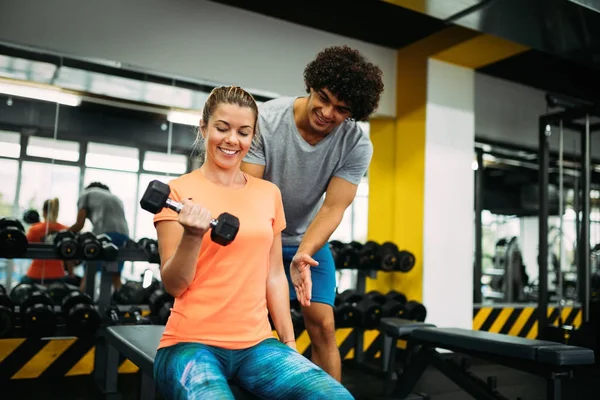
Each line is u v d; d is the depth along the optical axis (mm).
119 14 3422
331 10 3814
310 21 4016
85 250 3002
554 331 4227
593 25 2957
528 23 2982
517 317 4750
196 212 977
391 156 4438
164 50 3545
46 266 3926
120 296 3475
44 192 4004
